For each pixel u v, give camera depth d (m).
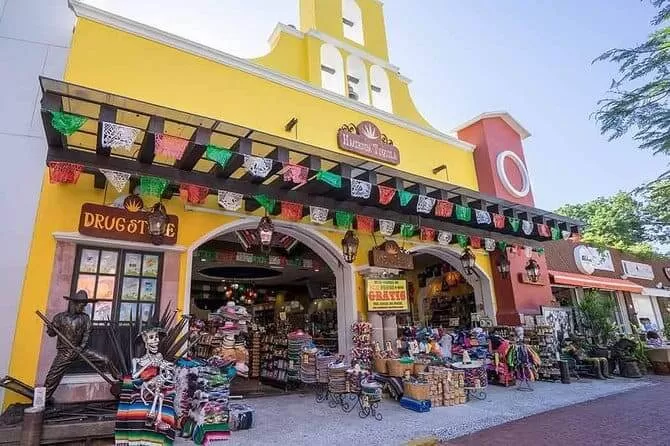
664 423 5.85
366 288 8.59
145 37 6.85
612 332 12.14
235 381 11.14
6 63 5.89
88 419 4.63
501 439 5.28
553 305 11.75
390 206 7.80
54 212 5.66
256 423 6.06
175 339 5.75
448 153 11.16
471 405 7.35
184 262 6.50
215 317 7.77
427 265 14.52
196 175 5.88
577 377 10.48
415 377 7.51
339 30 10.20
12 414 4.54
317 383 7.93
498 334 10.30
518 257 11.41
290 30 9.24
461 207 8.08
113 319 5.78
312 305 15.77
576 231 10.93
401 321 12.33
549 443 5.08
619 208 15.54
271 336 11.34
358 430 5.66
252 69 7.91
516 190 11.83
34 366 5.12
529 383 9.73
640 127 9.70
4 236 5.29
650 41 8.56
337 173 6.55
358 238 8.94
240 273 13.78
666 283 18.77
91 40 6.35
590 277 14.68
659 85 8.97
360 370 7.00
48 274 5.45
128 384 4.50
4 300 5.11
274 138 5.80
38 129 5.82
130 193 6.17
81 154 5.09
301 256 10.64
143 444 4.29
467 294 13.06
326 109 8.87
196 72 7.22
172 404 4.62
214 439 5.08
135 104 4.87
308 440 5.19
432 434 5.48
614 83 9.45
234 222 7.19
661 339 14.84
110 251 6.00
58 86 4.44
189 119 5.31
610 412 6.68
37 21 6.25
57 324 4.79
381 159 9.34
